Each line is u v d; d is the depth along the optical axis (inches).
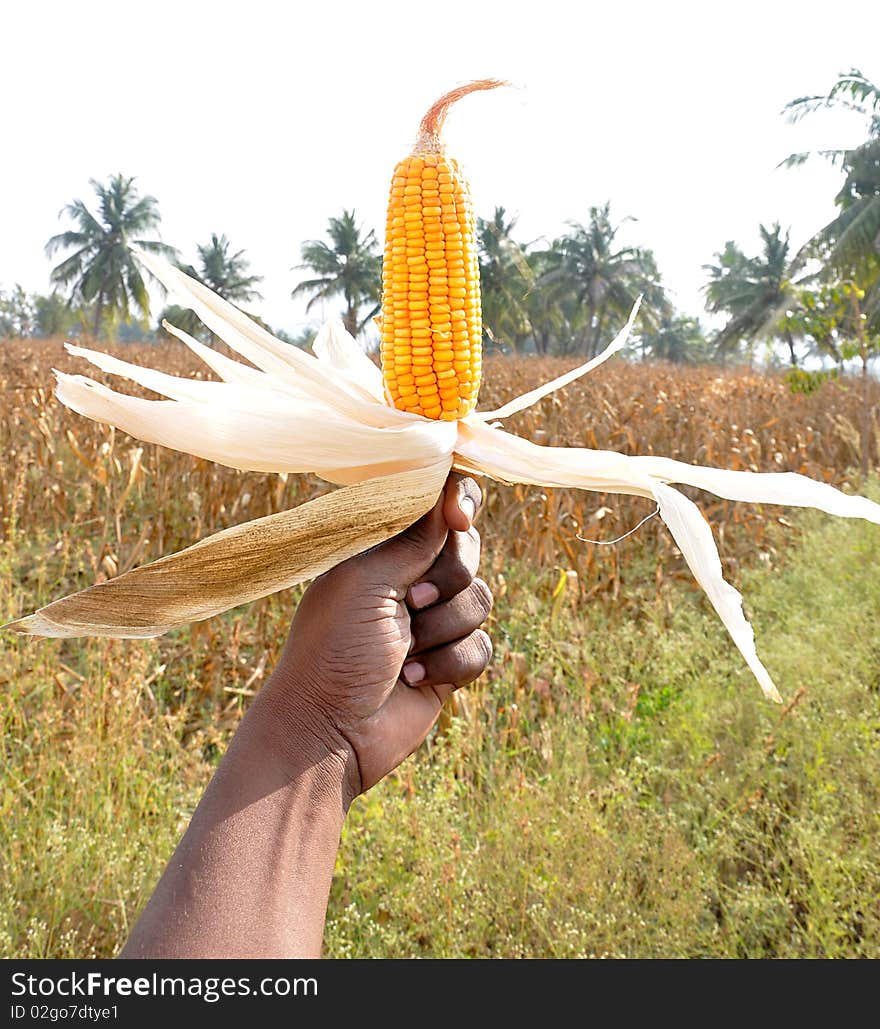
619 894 116.6
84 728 143.8
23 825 130.3
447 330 68.4
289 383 74.5
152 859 123.8
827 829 121.5
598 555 235.9
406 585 56.8
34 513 271.6
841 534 225.6
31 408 382.3
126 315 2416.3
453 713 164.4
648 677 185.2
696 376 813.2
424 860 116.9
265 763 47.1
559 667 175.0
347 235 2349.9
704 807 139.1
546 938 110.9
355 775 51.9
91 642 180.5
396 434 65.1
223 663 190.5
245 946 39.5
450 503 63.3
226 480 269.0
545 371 800.3
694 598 227.0
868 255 1222.9
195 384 74.8
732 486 75.1
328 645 52.0
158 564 58.0
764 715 151.6
